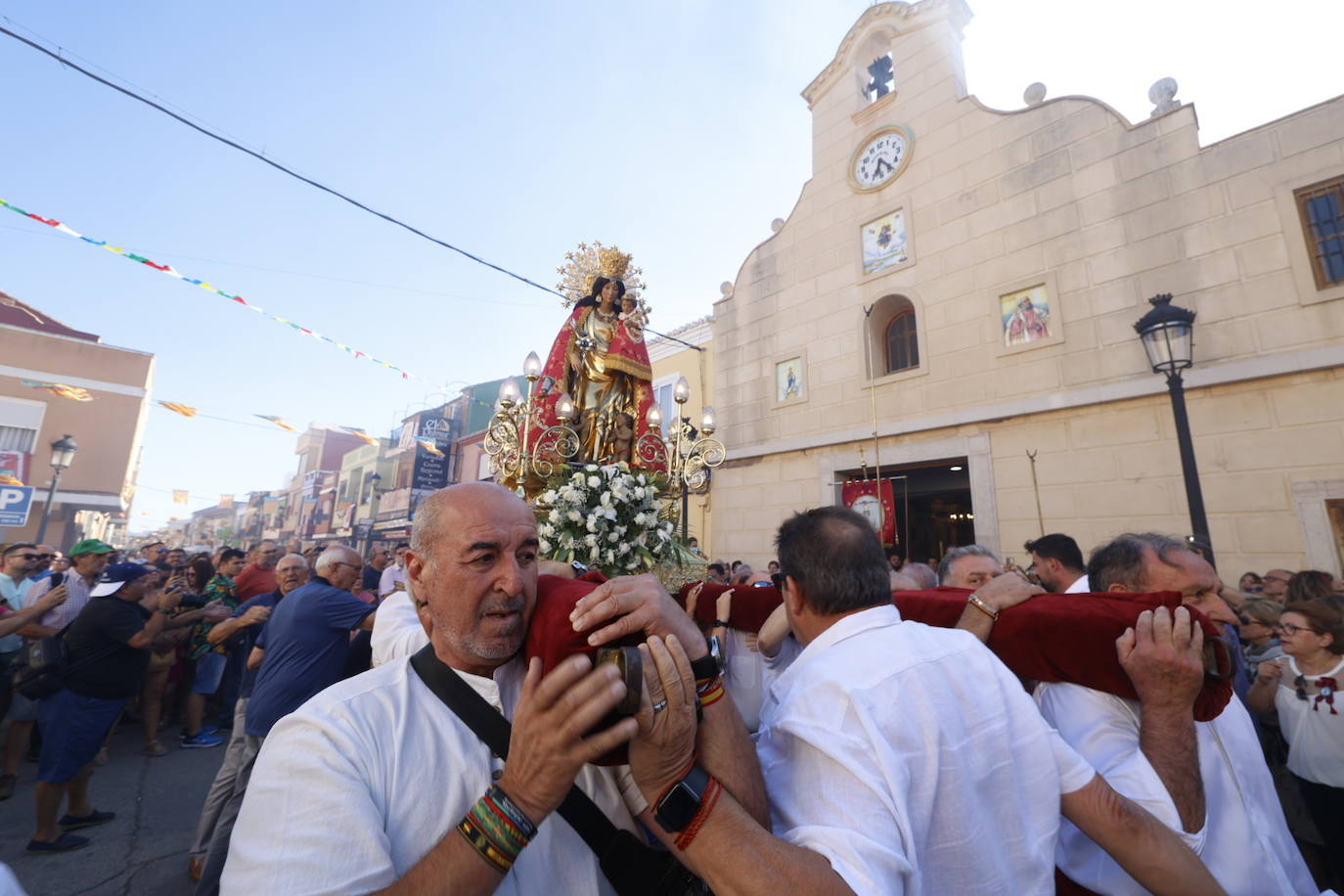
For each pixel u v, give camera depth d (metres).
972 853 1.17
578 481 3.42
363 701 1.15
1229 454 7.38
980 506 9.26
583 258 4.79
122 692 4.04
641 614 0.97
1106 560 1.98
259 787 1.04
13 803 4.48
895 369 11.00
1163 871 1.23
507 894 1.05
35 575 6.18
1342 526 6.66
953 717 1.25
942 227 10.28
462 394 27.77
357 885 0.93
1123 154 8.55
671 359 14.60
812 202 12.28
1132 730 1.49
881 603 1.47
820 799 1.14
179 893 3.40
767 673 2.49
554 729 0.89
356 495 33.16
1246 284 7.43
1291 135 7.34
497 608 1.15
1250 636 4.02
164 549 8.53
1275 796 1.70
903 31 11.41
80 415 20.30
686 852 0.97
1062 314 8.82
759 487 12.32
